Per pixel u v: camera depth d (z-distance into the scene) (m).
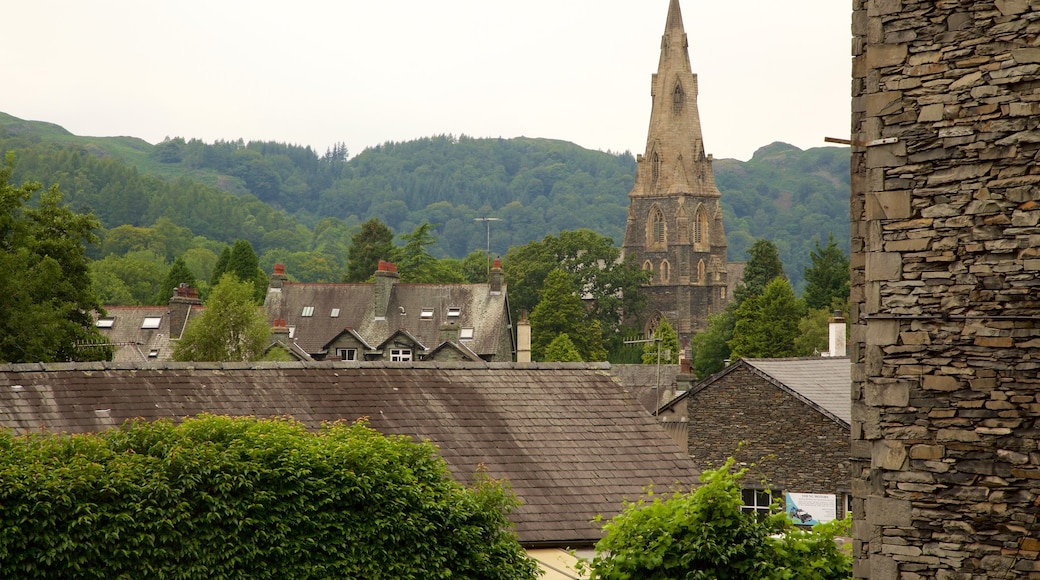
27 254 65.25
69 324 66.00
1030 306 17.64
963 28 18.20
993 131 17.94
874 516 18.75
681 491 33.59
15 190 68.12
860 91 19.59
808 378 53.03
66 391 32.59
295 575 25.50
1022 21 17.78
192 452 25.30
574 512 32.19
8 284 63.16
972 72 18.14
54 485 23.59
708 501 25.28
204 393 33.75
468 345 117.12
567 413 35.88
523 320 76.44
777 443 51.34
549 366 37.62
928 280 18.41
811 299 151.75
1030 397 17.61
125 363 33.91
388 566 26.17
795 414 50.94
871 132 18.94
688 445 53.31
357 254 184.50
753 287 170.62
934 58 18.44
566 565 29.67
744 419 52.50
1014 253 17.78
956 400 18.14
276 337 105.19
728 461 25.81
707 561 24.95
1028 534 17.59
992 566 17.80
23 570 23.23
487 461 33.28
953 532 18.11
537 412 35.66
